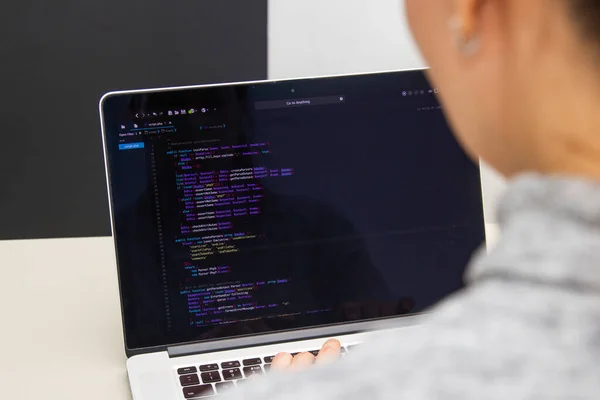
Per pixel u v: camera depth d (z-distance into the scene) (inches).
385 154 33.5
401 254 33.6
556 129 9.7
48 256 38.2
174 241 31.9
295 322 32.8
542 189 9.2
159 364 30.8
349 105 33.2
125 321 31.4
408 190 33.7
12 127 50.8
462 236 34.0
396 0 46.2
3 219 52.9
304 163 32.9
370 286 33.4
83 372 30.7
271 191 32.7
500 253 9.3
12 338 32.5
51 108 50.7
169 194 31.9
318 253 33.1
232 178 32.4
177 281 31.9
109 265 37.7
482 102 10.2
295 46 48.3
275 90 32.7
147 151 31.6
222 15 49.3
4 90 49.8
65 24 48.9
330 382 9.2
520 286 9.1
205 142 32.1
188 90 31.9
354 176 33.3
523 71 9.7
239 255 32.5
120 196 31.5
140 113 31.5
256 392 9.4
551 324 8.8
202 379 29.9
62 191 52.8
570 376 8.4
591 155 9.6
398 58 47.4
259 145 32.6
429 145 33.8
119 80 50.6
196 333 31.9
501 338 8.8
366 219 33.4
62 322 33.6
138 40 49.7
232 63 50.6
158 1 48.9
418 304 33.7
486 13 9.7
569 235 8.9
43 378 30.3
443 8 10.2
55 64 49.7
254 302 32.5
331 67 48.3
